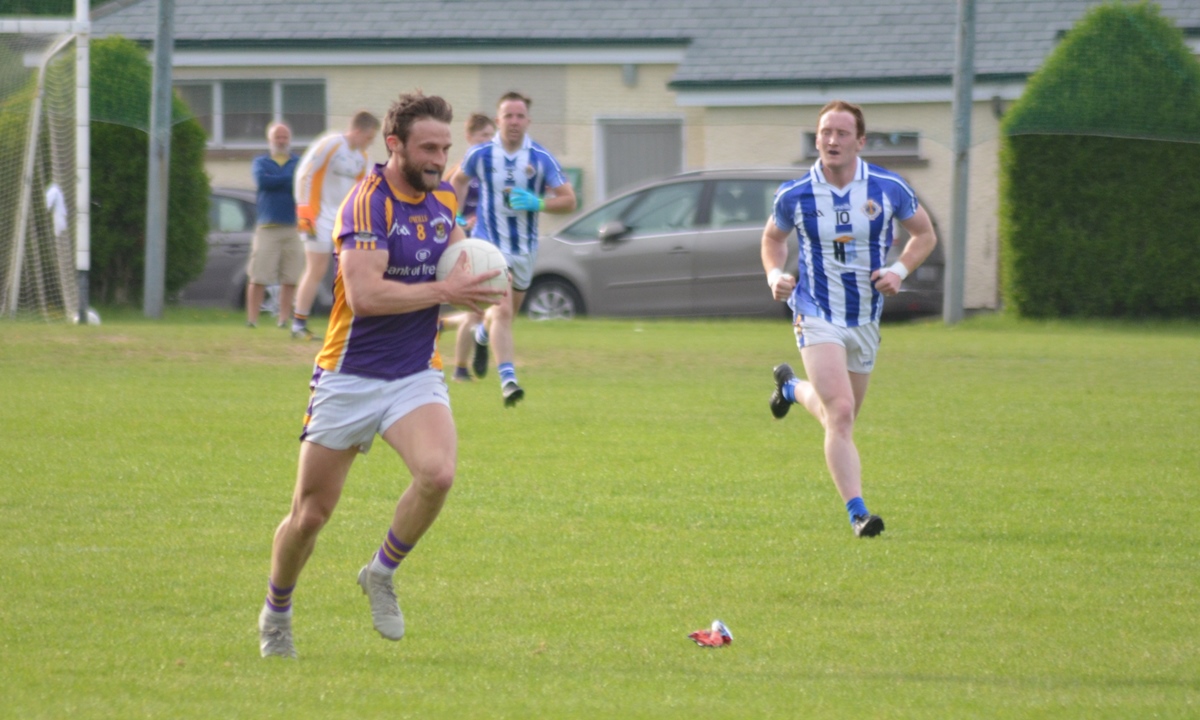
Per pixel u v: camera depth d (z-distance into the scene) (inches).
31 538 995.3
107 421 1465.3
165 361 1945.1
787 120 3503.9
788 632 813.2
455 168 1672.0
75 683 683.4
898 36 3476.9
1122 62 2930.6
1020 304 2992.1
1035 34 3373.5
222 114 3703.3
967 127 2837.1
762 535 1050.7
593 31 3604.8
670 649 776.3
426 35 3624.5
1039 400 1745.8
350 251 724.7
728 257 2783.0
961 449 1413.6
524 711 653.3
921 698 687.7
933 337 2527.1
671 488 1208.2
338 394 735.1
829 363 1077.8
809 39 3533.5
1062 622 837.8
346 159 2132.1
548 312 2883.9
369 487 1190.9
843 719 649.0
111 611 828.0
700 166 3575.3
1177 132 2883.9
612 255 2839.6
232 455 1301.7
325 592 885.8
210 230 3125.0
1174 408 1685.5
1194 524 1100.5
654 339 2330.2
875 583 922.7
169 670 713.0
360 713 644.7
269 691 676.7
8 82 2511.1
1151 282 2925.7
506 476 1248.2
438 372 757.3
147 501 1115.3
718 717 649.6
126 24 3560.5
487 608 857.5
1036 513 1132.5
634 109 3607.3
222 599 861.2
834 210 1077.1
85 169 2465.6
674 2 3681.1
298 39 3639.3
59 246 2529.5
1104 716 660.1
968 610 862.5
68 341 2089.1
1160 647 786.8
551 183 1632.6
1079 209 2945.4
